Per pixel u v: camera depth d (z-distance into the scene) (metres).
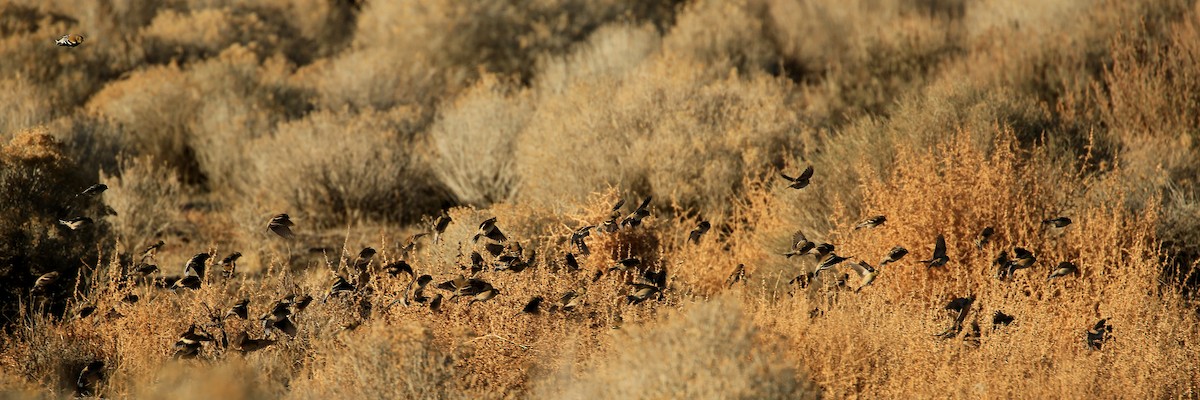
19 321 24.36
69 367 22.06
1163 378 19.66
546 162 36.66
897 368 19.73
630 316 20.98
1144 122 39.19
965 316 21.17
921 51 49.12
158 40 70.81
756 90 42.56
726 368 15.82
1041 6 55.72
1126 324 21.34
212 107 50.22
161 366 21.05
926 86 39.97
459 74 66.50
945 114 32.19
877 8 62.38
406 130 51.00
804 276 23.44
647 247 28.66
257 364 21.38
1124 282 22.95
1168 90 39.16
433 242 25.50
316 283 24.69
